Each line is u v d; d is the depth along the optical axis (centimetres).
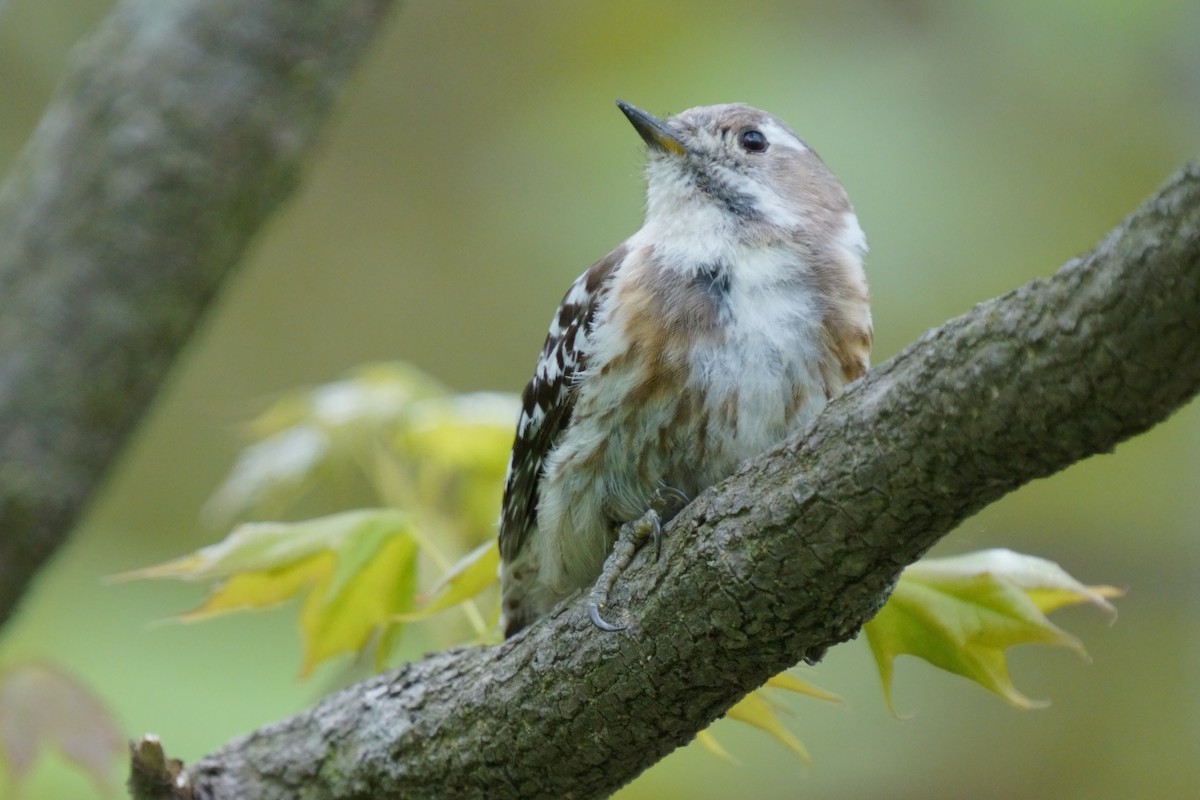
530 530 938
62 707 912
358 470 1434
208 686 1331
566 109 1706
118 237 859
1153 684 1681
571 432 895
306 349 1972
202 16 882
